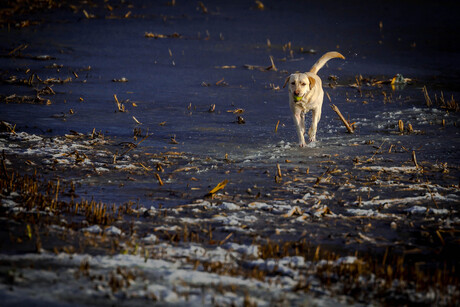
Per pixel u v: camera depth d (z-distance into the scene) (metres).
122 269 6.36
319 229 8.48
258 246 7.55
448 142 14.43
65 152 12.48
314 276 6.75
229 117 17.41
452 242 8.08
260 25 37.53
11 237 7.10
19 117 16.22
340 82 23.88
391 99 20.55
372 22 39.38
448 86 23.12
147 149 13.35
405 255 7.63
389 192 10.33
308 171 11.57
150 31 34.19
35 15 36.53
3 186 9.45
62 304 5.18
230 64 26.89
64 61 25.94
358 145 14.13
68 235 7.46
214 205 9.37
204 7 41.34
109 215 8.35
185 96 20.47
